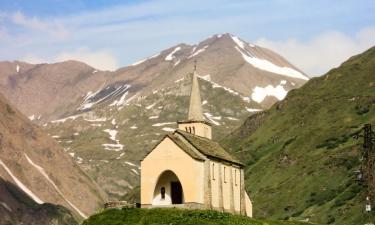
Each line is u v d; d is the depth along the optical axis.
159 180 140.25
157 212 128.62
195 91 160.38
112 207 136.88
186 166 135.38
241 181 156.38
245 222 127.56
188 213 126.94
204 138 153.88
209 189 137.62
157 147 138.50
